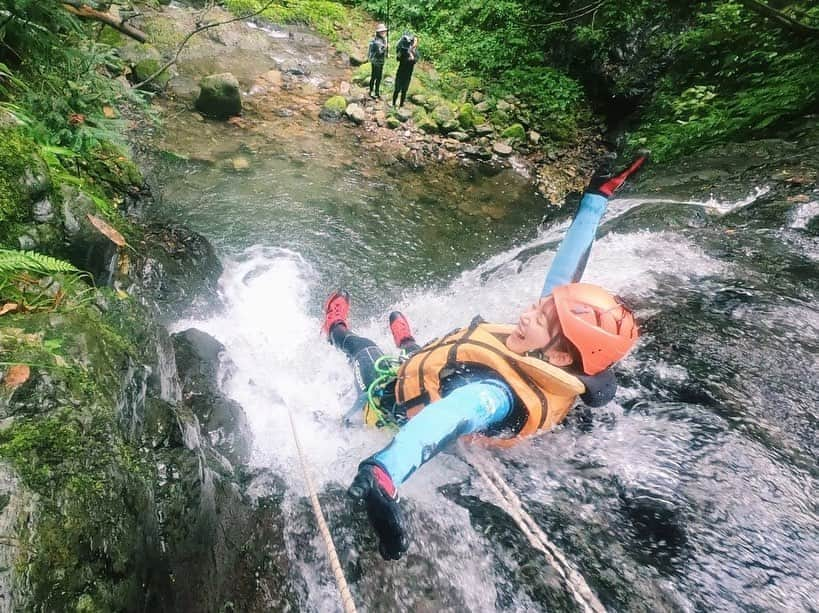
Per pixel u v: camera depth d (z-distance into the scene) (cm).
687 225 417
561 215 661
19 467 140
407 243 608
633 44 966
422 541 222
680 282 339
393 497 151
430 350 224
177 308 374
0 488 134
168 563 169
